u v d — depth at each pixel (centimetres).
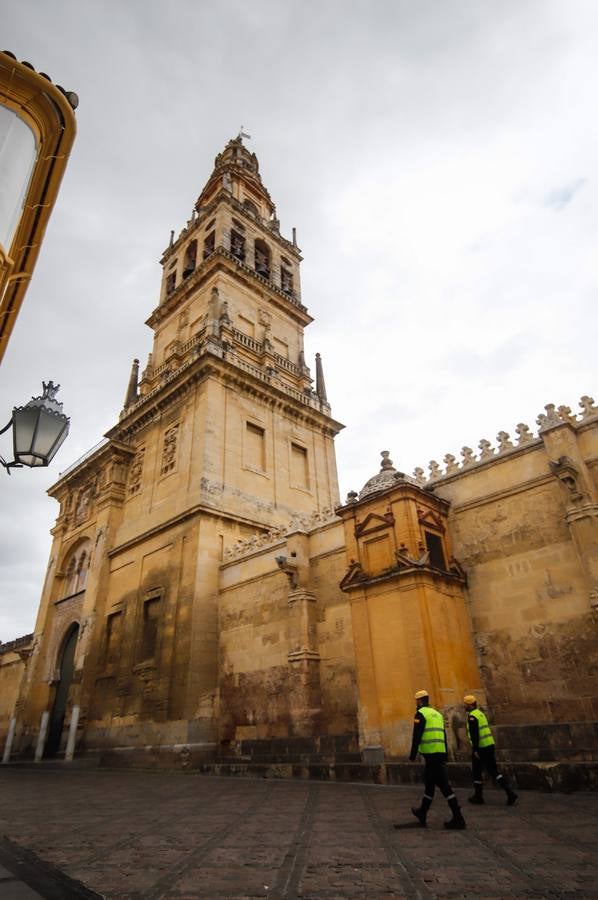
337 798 1168
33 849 753
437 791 1208
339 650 1928
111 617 3022
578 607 1477
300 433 3591
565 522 1567
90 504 3606
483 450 1838
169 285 4675
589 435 1595
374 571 1691
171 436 3250
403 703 1469
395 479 1816
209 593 2531
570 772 1088
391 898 505
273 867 622
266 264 4559
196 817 1000
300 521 2288
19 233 596
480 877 559
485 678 1589
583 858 609
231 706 2256
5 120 560
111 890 544
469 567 1730
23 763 2905
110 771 2392
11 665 3972
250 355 3622
